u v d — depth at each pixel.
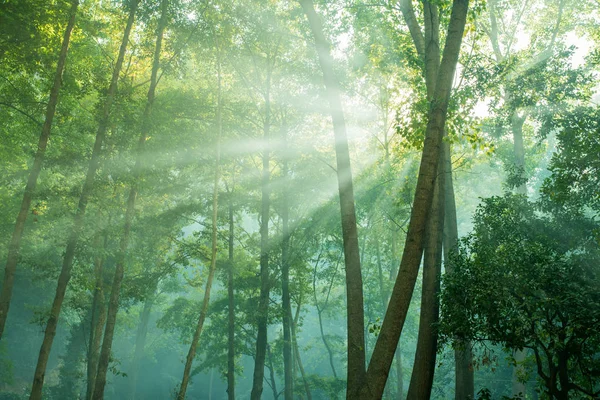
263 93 25.64
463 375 13.78
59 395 28.48
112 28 22.16
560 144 12.34
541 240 11.20
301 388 27.47
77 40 21.23
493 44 23.77
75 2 17.86
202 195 24.91
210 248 24.73
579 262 10.52
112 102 18.09
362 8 19.66
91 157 17.73
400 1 17.78
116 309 18.30
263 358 23.84
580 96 15.22
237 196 26.14
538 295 10.04
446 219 15.74
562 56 15.62
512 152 25.45
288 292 26.83
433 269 13.15
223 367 29.06
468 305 10.48
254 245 26.77
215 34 20.36
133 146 19.61
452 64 11.09
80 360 29.66
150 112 19.31
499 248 10.97
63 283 16.67
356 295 10.91
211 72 25.56
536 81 15.53
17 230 16.52
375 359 9.62
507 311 9.78
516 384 19.25
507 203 12.13
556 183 11.46
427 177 10.29
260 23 22.88
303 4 13.36
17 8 17.17
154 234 22.64
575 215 11.66
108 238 21.22
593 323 9.06
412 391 12.08
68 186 18.20
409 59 17.55
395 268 28.69
